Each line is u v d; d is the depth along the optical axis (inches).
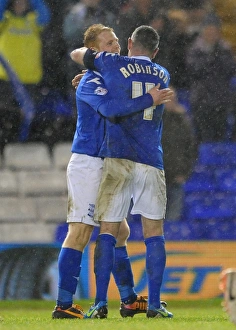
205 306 1179.9
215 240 1310.3
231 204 1366.9
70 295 733.9
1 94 1430.9
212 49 1449.3
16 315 908.6
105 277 710.5
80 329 545.0
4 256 1273.4
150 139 722.8
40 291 1237.1
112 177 711.7
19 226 1346.0
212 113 1424.7
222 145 1409.9
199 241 1283.2
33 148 1418.6
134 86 714.2
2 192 1387.8
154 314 711.7
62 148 1421.0
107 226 716.0
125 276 770.8
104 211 712.4
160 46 1446.9
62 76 1440.7
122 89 711.1
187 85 1440.7
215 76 1443.2
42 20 1444.4
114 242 717.9
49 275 1251.8
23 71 1435.8
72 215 736.3
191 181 1375.5
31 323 636.1
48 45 1441.9
